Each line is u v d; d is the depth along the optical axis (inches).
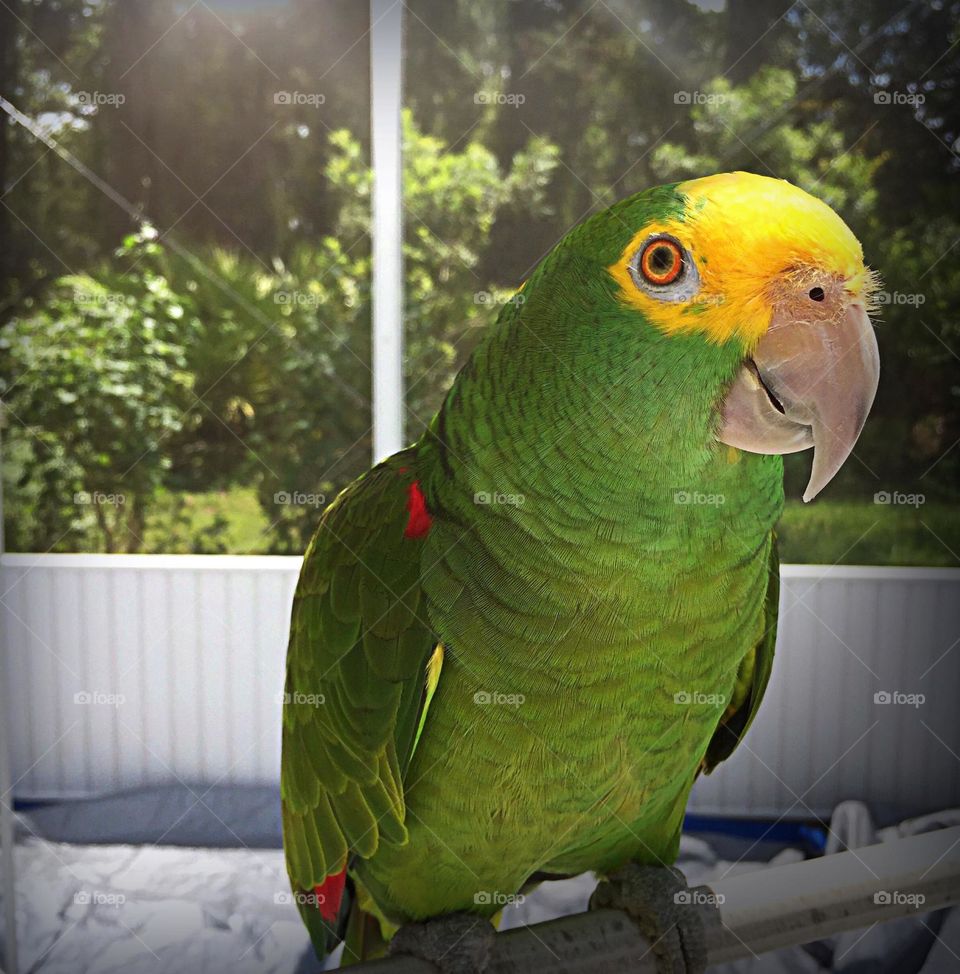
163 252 82.5
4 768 85.4
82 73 80.5
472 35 82.6
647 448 37.9
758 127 79.6
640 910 46.8
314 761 48.1
